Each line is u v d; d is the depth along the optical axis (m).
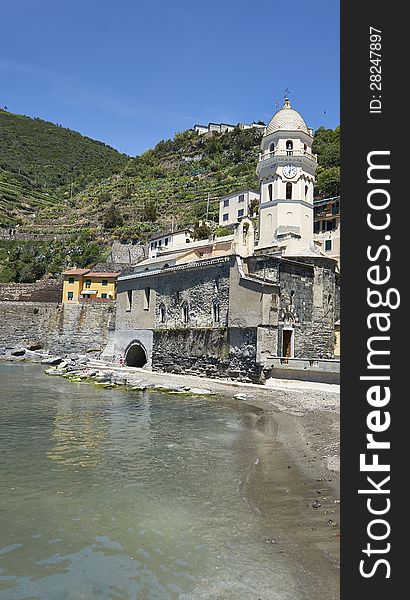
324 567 8.62
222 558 8.92
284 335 39.41
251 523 10.52
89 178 189.75
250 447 17.61
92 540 9.65
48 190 176.62
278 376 36.19
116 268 88.81
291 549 9.27
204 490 12.69
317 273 42.81
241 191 94.75
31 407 26.16
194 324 44.12
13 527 10.20
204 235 85.19
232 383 37.19
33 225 126.69
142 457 16.06
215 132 183.25
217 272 41.81
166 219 121.31
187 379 40.88
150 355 49.62
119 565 8.66
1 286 83.12
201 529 10.20
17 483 13.01
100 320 70.38
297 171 48.91
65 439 18.52
